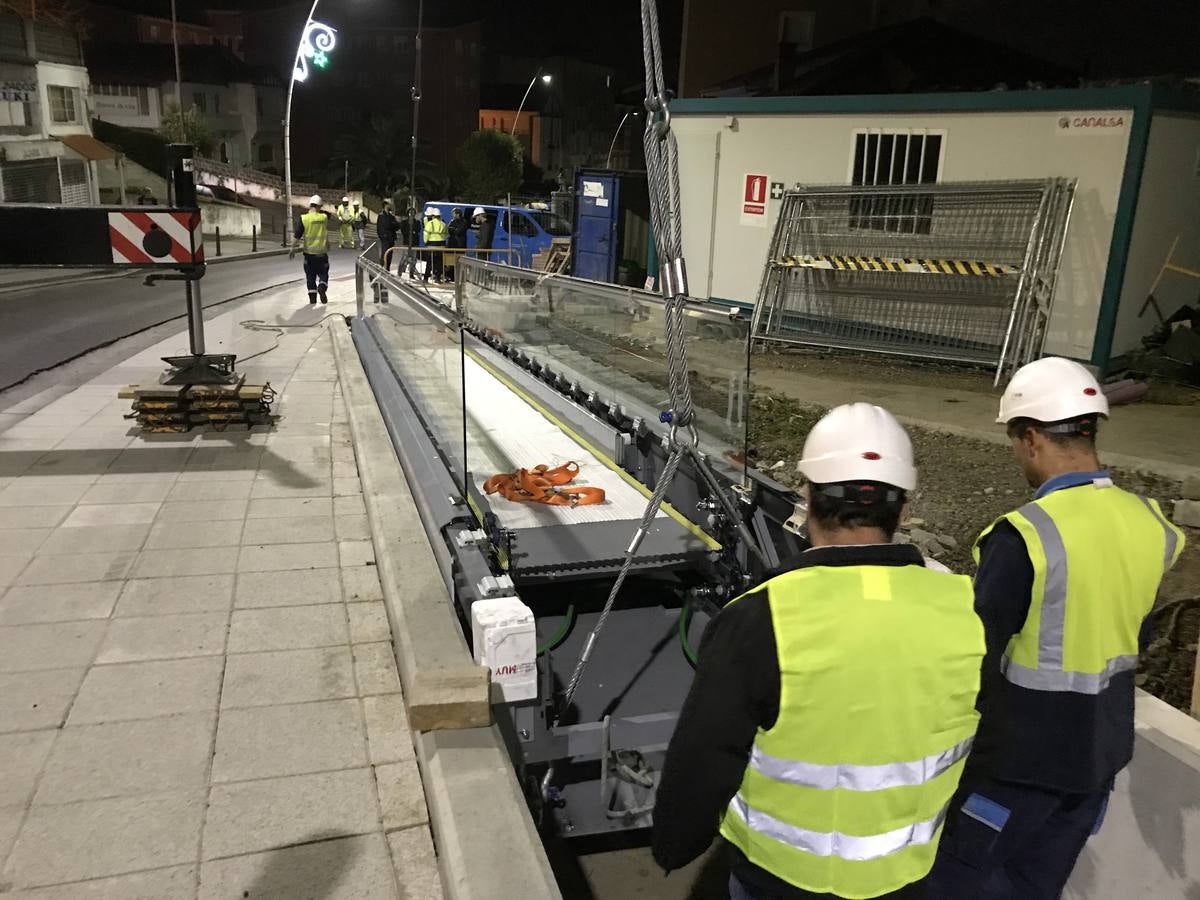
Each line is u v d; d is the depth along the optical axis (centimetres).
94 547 499
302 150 7200
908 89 1543
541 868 240
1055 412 222
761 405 820
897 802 167
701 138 1188
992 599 211
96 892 258
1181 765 261
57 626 411
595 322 593
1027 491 593
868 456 169
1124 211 867
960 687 167
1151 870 271
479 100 7900
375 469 571
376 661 387
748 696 161
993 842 223
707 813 165
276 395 857
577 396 622
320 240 1517
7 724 335
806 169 1098
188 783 306
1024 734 217
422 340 609
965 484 609
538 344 714
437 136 7856
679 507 464
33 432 720
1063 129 898
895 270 967
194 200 698
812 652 159
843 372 979
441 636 346
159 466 642
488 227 1895
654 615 423
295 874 267
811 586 164
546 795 311
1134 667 224
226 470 637
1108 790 226
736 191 1170
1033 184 909
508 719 311
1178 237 947
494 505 457
